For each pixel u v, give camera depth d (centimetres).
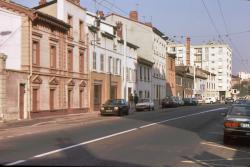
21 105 3303
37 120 3178
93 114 4166
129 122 2922
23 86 3331
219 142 1819
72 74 4212
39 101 3550
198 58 15738
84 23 4506
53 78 3800
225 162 1288
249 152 1542
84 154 1353
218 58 15562
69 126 2536
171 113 4344
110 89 5262
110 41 5272
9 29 3434
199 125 2722
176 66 10481
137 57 6419
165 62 8419
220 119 3325
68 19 4166
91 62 4691
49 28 3734
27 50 3406
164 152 1455
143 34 7256
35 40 3503
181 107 6625
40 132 2128
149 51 7269
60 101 3947
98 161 1218
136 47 6306
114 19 7181
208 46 15688
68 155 1326
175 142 1766
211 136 2050
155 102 7531
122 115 3950
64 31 4019
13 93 3164
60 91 3950
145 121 3042
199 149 1572
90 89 4659
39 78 3547
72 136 1923
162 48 8169
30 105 3391
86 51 4556
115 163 1191
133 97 5519
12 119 3142
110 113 3878
